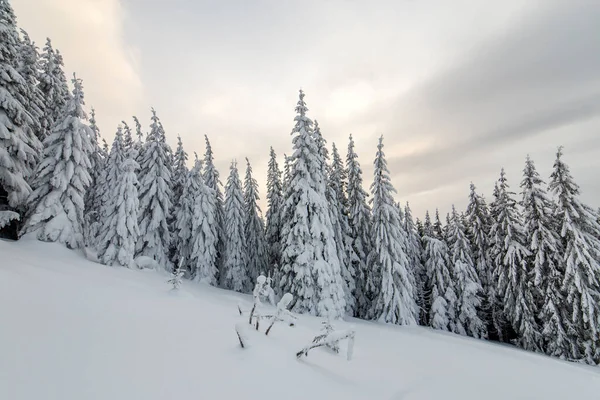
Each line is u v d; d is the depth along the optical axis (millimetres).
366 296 28438
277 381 4648
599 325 20688
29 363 3807
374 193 26984
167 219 33406
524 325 24406
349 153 30938
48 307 6039
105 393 3498
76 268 14688
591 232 23297
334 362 6961
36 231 17406
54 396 3289
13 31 19016
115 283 13297
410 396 6164
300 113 23750
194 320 7594
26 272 9141
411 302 25188
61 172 18594
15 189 16906
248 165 39094
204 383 4133
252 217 37125
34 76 22234
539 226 23953
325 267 21000
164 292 14469
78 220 19703
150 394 3643
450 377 9156
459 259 29453
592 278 21031
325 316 19750
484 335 28141
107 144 36125
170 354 4855
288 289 21844
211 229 31406
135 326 6027
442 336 19672
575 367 15289
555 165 23797
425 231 40969
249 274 35625
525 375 11594
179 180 34906
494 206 29766
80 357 4223
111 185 26844
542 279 23438
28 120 17922
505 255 26328
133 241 21047
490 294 30344
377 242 25703
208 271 29297
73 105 19391
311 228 21359
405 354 12438
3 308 5324
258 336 6613
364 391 5539
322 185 23406
